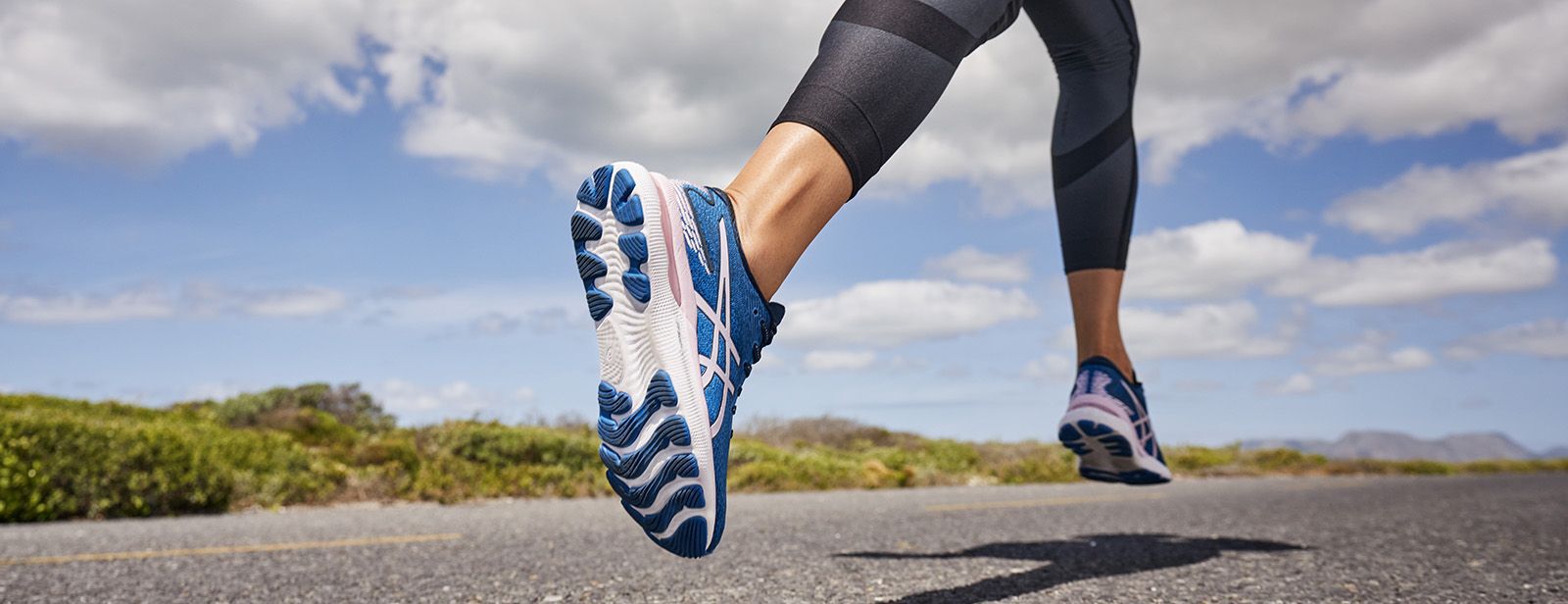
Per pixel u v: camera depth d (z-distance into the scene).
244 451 6.31
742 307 1.02
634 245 0.88
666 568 1.88
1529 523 2.81
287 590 1.66
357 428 13.41
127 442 5.08
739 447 9.49
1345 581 1.59
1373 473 13.47
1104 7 1.71
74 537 3.05
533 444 8.09
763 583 1.62
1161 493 5.74
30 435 4.78
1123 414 1.77
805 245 1.07
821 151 1.04
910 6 1.09
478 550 2.31
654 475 0.93
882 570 1.79
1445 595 1.45
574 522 3.50
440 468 7.09
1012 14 1.24
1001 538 2.47
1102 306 1.83
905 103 1.08
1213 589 1.50
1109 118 1.82
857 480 8.70
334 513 4.77
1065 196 1.85
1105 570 1.76
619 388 0.91
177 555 2.32
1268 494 5.08
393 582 1.73
